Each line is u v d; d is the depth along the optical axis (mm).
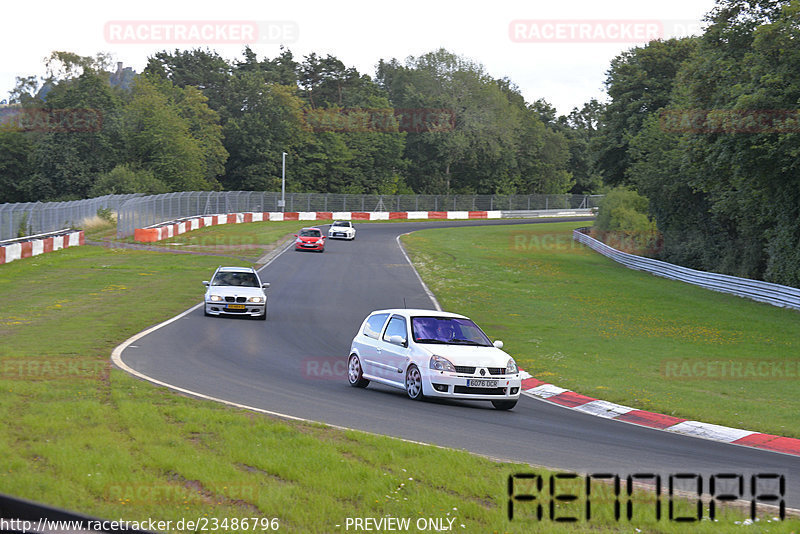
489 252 55094
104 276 33438
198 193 69562
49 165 78062
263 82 103188
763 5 33156
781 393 15719
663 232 53094
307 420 10375
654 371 17906
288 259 45781
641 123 60719
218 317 23609
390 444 8859
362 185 108500
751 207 35500
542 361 18547
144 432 8617
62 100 80875
